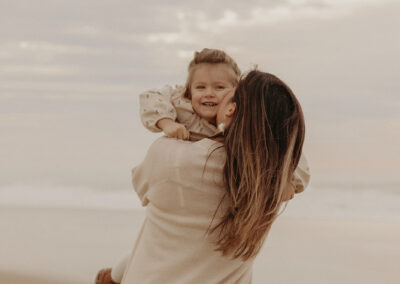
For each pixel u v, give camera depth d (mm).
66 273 5840
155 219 2107
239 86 2062
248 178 1965
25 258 6418
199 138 2373
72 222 8711
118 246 7031
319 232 8328
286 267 6156
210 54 2457
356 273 6000
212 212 2027
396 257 6738
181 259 2047
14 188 14227
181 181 2021
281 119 1997
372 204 11961
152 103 2352
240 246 2018
